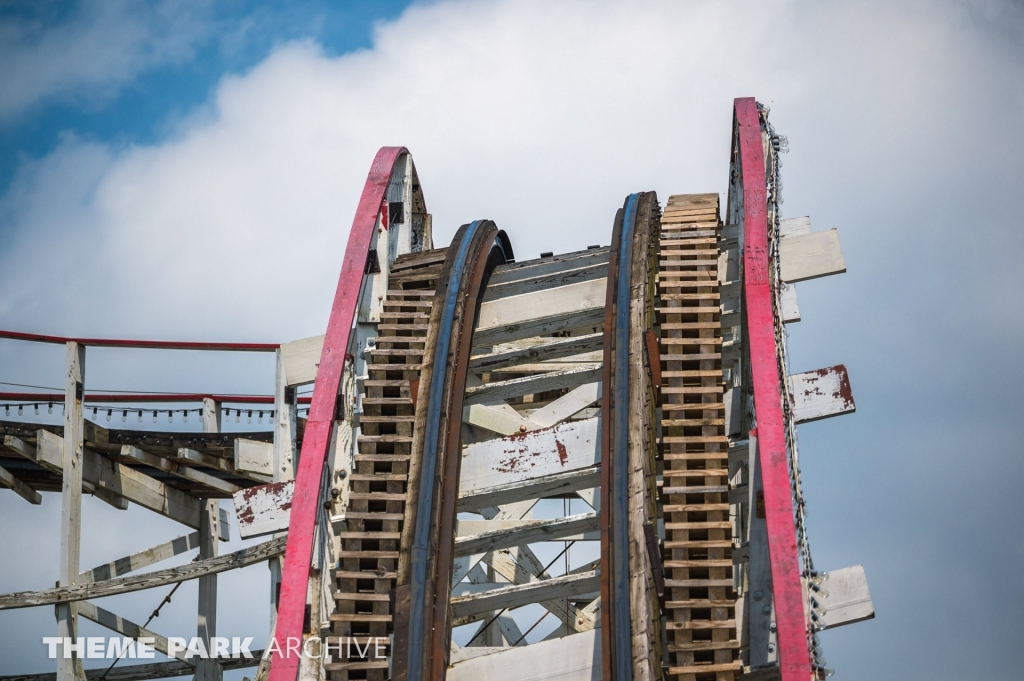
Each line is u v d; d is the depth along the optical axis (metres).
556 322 16.08
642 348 14.03
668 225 16.48
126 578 19.22
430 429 13.93
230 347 20.16
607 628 12.32
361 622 12.91
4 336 19.56
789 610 11.91
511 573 18.66
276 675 12.47
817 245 16.88
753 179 15.20
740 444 14.43
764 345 13.51
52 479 21.92
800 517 12.72
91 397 22.36
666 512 13.36
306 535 13.18
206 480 21.33
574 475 14.10
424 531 13.18
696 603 12.71
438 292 15.64
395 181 17.83
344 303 15.03
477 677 12.95
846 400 14.96
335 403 14.16
